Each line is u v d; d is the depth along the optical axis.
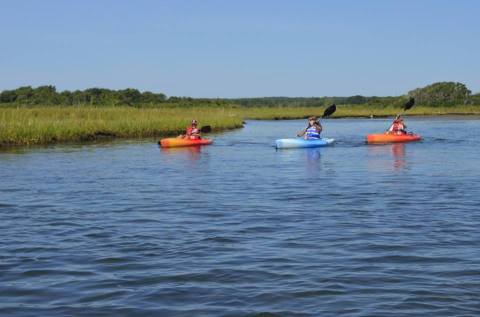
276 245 7.68
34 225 9.09
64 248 7.61
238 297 5.63
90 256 7.20
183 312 5.25
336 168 17.05
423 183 13.70
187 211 10.27
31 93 69.62
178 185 13.63
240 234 8.35
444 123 50.12
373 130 39.56
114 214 10.01
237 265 6.72
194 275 6.35
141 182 14.17
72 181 14.30
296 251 7.34
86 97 70.19
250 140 29.44
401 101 98.50
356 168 17.02
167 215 9.90
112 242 7.93
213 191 12.66
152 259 7.04
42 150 23.06
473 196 11.71
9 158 19.88
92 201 11.38
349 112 76.00
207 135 33.97
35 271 6.56
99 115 35.72
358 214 9.85
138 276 6.34
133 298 5.64
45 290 5.90
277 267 6.61
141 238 8.16
